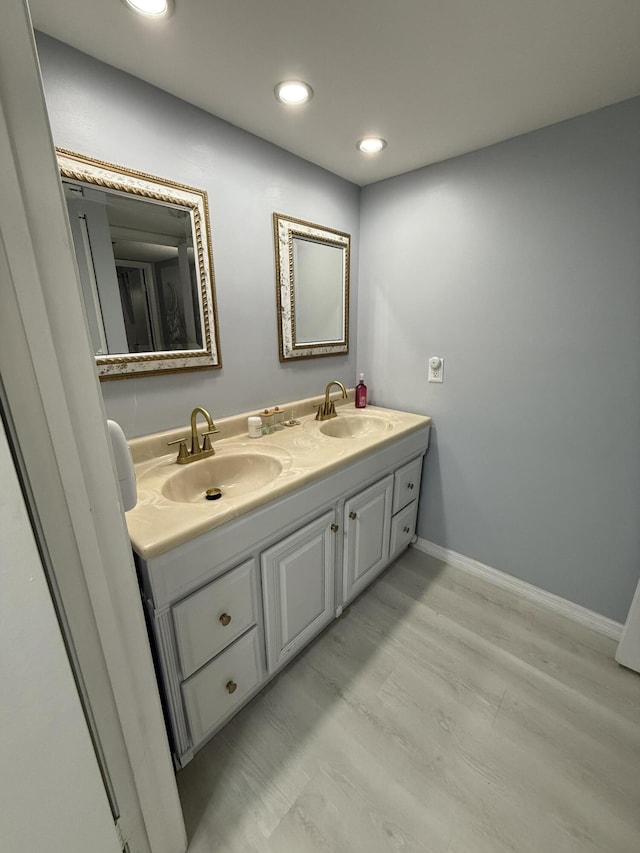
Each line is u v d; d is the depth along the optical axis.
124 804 0.79
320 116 1.36
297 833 0.99
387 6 0.88
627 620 1.43
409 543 2.19
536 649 1.55
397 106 1.29
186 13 0.90
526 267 1.55
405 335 2.01
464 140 1.51
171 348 1.38
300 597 1.38
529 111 1.31
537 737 1.22
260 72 1.12
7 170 0.47
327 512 1.44
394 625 1.67
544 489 1.70
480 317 1.72
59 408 0.56
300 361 1.91
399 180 1.86
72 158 1.07
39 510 0.57
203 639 1.06
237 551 1.09
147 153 1.21
